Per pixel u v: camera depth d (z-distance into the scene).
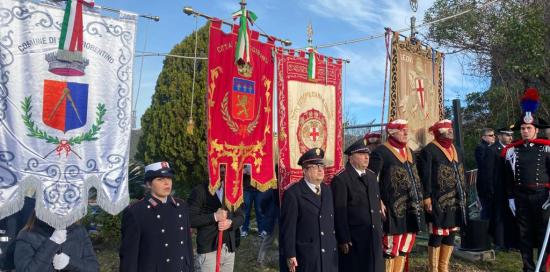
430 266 6.39
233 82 5.30
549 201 5.99
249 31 5.46
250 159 5.49
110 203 4.28
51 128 4.04
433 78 8.25
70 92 4.14
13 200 3.81
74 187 4.10
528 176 6.16
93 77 4.27
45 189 3.95
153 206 3.95
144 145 12.52
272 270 6.90
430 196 6.31
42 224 3.99
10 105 3.86
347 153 5.46
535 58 10.04
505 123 11.08
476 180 9.26
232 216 5.01
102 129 4.30
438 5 11.96
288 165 6.02
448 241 6.45
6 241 4.61
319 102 6.50
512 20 10.23
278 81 5.98
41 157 3.97
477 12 11.10
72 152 4.12
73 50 4.08
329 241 4.75
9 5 3.89
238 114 5.34
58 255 3.86
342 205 5.22
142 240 3.85
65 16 4.07
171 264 3.89
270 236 7.08
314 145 6.37
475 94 12.12
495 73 11.38
